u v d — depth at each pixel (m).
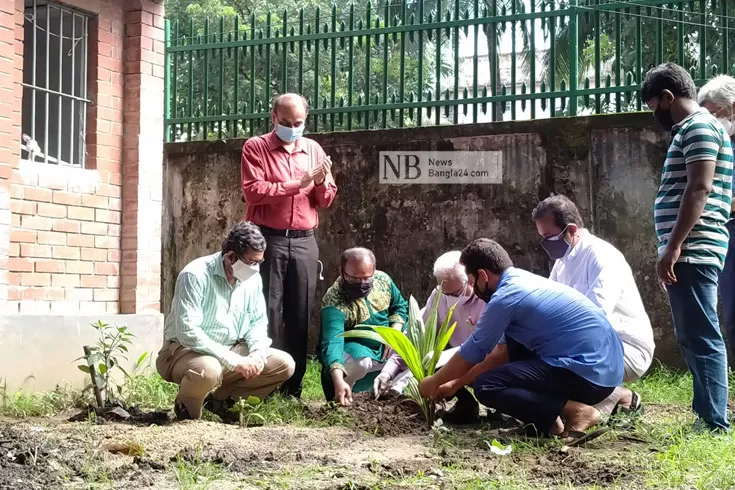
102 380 5.86
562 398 4.85
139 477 3.90
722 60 7.81
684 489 3.69
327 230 9.02
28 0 6.70
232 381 5.79
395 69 15.73
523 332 4.93
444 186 8.62
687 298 4.71
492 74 8.51
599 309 5.02
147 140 7.41
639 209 7.96
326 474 4.01
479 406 5.99
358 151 8.91
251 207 6.50
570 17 8.22
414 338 5.45
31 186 6.55
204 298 5.55
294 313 6.47
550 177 8.24
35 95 6.73
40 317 6.30
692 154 4.66
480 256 4.99
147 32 7.43
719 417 4.65
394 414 5.56
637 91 8.03
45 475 3.90
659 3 7.96
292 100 6.48
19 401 5.91
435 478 3.91
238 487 3.77
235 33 9.52
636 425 5.03
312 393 7.06
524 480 3.87
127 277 7.30
